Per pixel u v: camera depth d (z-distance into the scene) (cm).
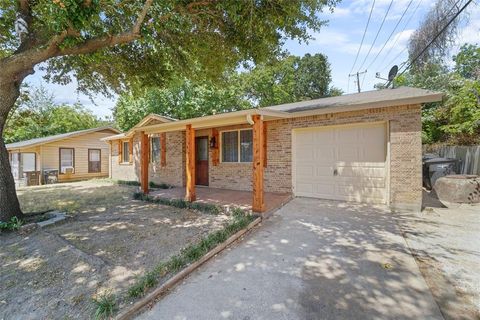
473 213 581
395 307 250
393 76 1013
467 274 310
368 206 649
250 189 896
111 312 248
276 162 819
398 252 375
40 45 500
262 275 320
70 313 255
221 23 541
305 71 2814
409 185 607
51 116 2667
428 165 887
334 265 340
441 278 301
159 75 777
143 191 890
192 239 453
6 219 542
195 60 696
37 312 258
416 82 1681
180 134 1102
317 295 273
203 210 664
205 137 1030
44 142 1489
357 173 693
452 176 747
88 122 2930
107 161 1856
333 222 527
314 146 761
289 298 269
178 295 281
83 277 325
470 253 369
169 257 379
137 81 806
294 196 790
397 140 618
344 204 677
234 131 935
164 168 1181
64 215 627
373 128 665
